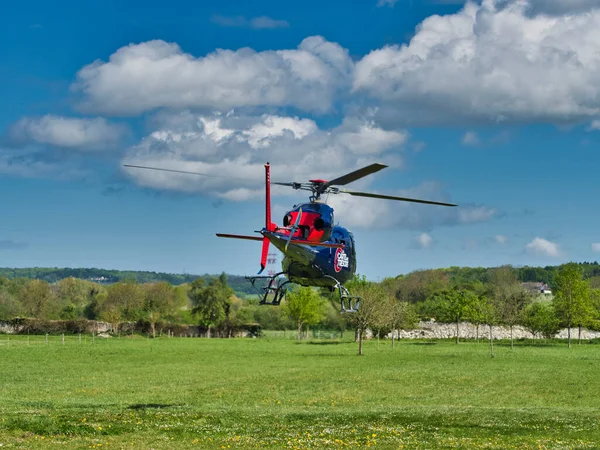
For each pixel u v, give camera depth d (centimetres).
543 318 11819
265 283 3528
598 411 3841
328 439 2756
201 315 14488
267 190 3294
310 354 8806
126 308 14362
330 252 3450
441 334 12938
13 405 3788
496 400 4653
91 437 2716
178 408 3825
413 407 4122
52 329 13288
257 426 3116
